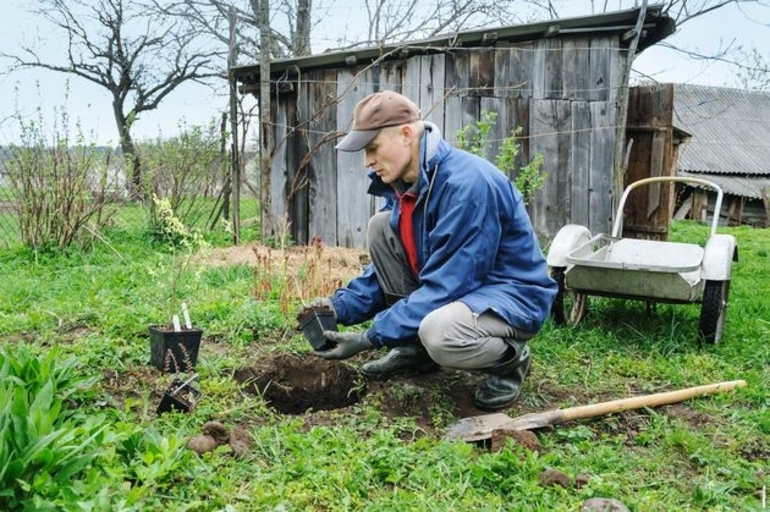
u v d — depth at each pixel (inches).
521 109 338.6
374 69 345.7
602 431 140.3
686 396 153.1
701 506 110.4
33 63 806.5
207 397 140.7
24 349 136.1
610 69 329.7
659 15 319.6
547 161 339.0
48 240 334.0
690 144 1178.0
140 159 390.9
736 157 1169.4
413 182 140.5
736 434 138.0
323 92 352.2
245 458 116.3
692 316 221.6
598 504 102.7
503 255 141.9
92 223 350.6
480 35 330.6
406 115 134.5
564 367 175.8
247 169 495.2
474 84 339.0
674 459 127.8
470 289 136.7
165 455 105.6
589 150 335.0
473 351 135.3
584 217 337.7
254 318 193.3
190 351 154.6
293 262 284.4
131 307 206.7
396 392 148.5
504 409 148.6
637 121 337.7
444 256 135.5
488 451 127.7
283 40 597.3
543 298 141.3
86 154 343.6
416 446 122.6
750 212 1075.9
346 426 131.8
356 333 141.7
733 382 159.8
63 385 130.4
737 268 354.9
